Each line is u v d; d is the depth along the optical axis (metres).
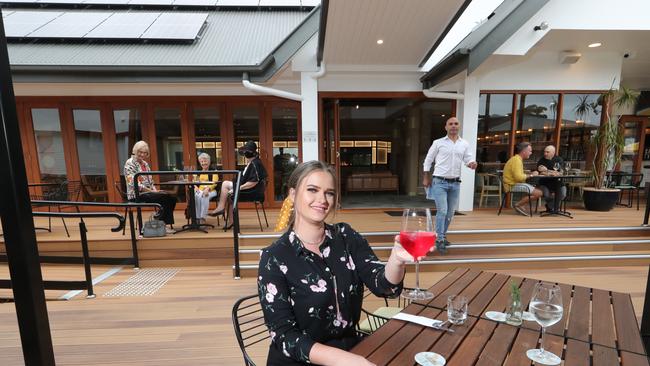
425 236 1.02
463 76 5.16
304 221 1.18
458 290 1.61
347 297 1.16
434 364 0.96
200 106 5.68
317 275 1.12
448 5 3.20
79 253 3.87
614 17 4.19
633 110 7.29
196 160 5.76
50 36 5.38
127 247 3.86
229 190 4.34
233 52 5.23
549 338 1.13
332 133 5.70
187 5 7.21
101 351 2.13
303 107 4.96
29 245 1.35
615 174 6.20
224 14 7.15
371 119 9.55
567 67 5.41
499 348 1.06
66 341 2.25
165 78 4.55
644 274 3.47
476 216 5.06
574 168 5.85
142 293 3.06
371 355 1.02
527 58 5.21
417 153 8.08
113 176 5.71
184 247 3.83
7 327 2.46
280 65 4.63
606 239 4.00
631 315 1.31
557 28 4.19
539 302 1.04
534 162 5.79
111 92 5.50
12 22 5.86
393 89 5.38
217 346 2.20
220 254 3.86
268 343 2.23
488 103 5.56
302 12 7.36
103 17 6.45
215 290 3.13
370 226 4.47
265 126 5.78
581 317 1.29
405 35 3.95
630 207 5.82
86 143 5.65
